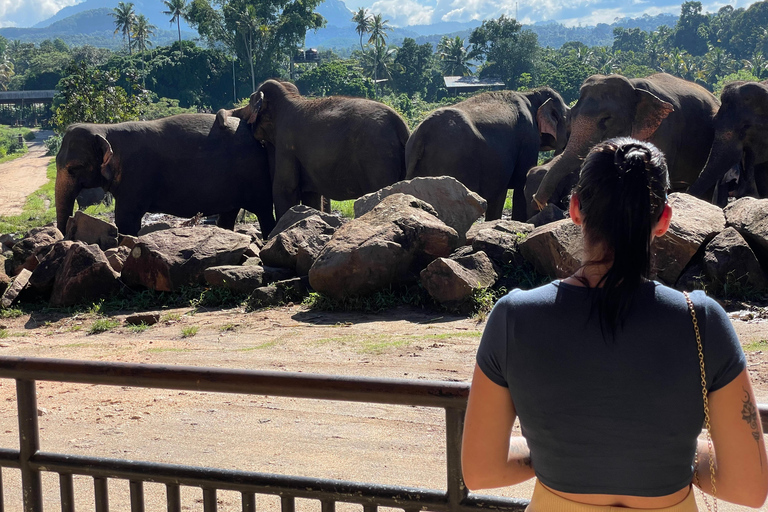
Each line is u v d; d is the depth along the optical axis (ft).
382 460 15.81
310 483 7.37
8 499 14.42
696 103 46.09
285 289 32.45
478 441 5.37
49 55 568.82
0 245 55.16
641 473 4.94
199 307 33.09
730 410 4.97
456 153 45.47
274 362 23.06
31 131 382.63
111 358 24.67
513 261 31.14
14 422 19.38
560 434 5.02
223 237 36.60
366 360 22.79
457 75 452.35
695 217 29.63
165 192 54.08
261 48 355.56
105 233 43.98
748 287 27.40
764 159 43.65
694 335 4.86
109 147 51.08
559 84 365.61
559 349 4.95
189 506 13.89
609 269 4.98
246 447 16.76
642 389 4.84
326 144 50.31
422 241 31.04
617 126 41.04
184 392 21.54
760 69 405.18
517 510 6.71
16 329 31.81
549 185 41.47
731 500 5.23
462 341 24.35
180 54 369.30
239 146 55.26
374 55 414.82
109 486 14.99
